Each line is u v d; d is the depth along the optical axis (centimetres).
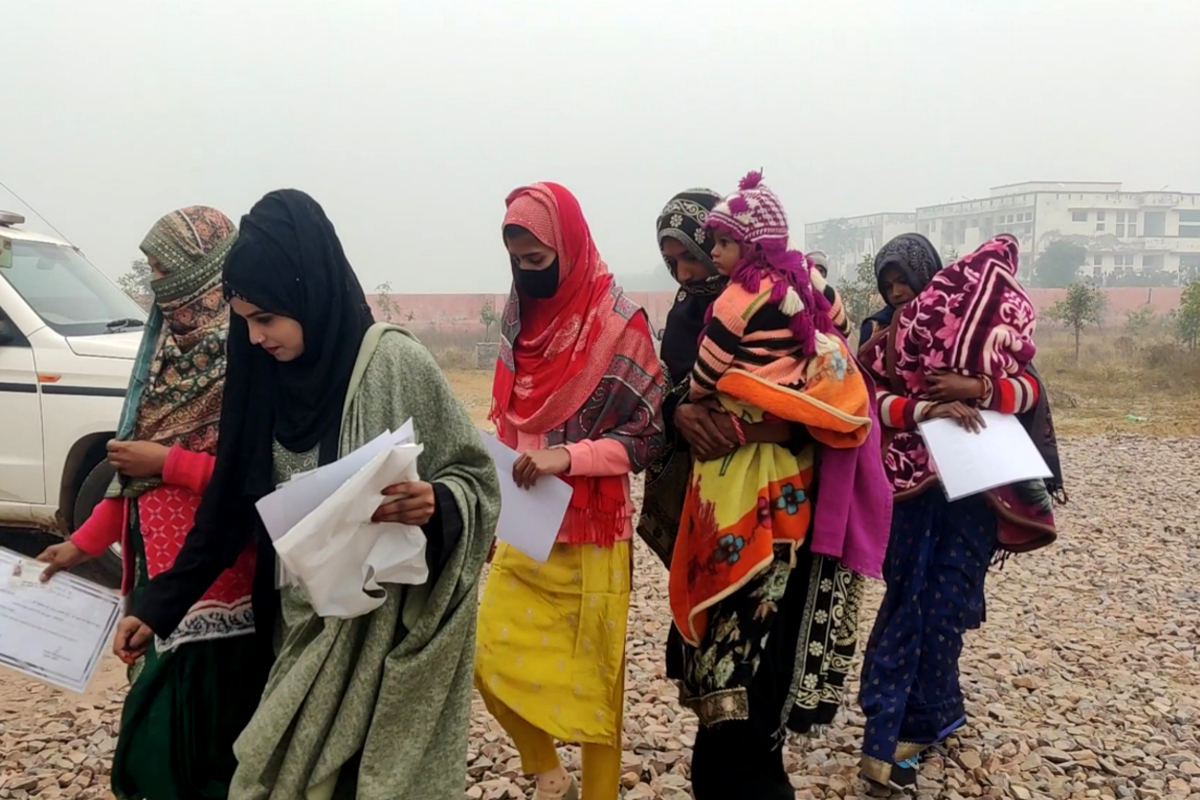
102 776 318
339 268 192
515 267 258
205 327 213
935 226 9431
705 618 250
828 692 247
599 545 257
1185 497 883
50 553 216
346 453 186
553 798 273
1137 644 483
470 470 196
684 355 278
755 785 245
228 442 192
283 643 198
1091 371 2120
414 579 179
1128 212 8562
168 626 190
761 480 241
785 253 244
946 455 295
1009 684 416
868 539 247
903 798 309
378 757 184
